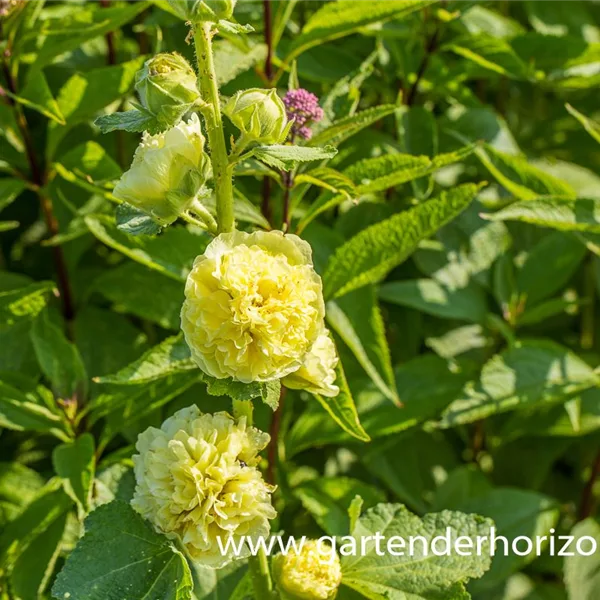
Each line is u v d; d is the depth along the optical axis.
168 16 1.64
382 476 1.69
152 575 1.31
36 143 1.79
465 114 1.77
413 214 1.47
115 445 1.73
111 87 1.59
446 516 1.41
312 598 1.34
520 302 1.73
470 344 1.79
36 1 1.59
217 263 1.23
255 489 1.29
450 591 1.37
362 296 1.57
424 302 1.68
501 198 1.78
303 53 1.71
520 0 2.04
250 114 1.25
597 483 1.87
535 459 1.80
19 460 1.76
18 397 1.53
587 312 1.92
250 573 1.38
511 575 1.72
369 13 1.53
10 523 1.55
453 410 1.60
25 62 1.71
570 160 2.06
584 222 1.57
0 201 1.63
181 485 1.29
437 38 1.73
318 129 1.50
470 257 1.73
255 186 1.71
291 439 1.62
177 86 1.23
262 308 1.23
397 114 1.66
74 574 1.30
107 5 1.76
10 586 1.55
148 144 1.26
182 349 1.43
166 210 1.25
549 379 1.62
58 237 1.59
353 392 1.63
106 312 1.71
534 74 1.75
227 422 1.30
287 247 1.26
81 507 1.46
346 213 1.69
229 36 1.56
